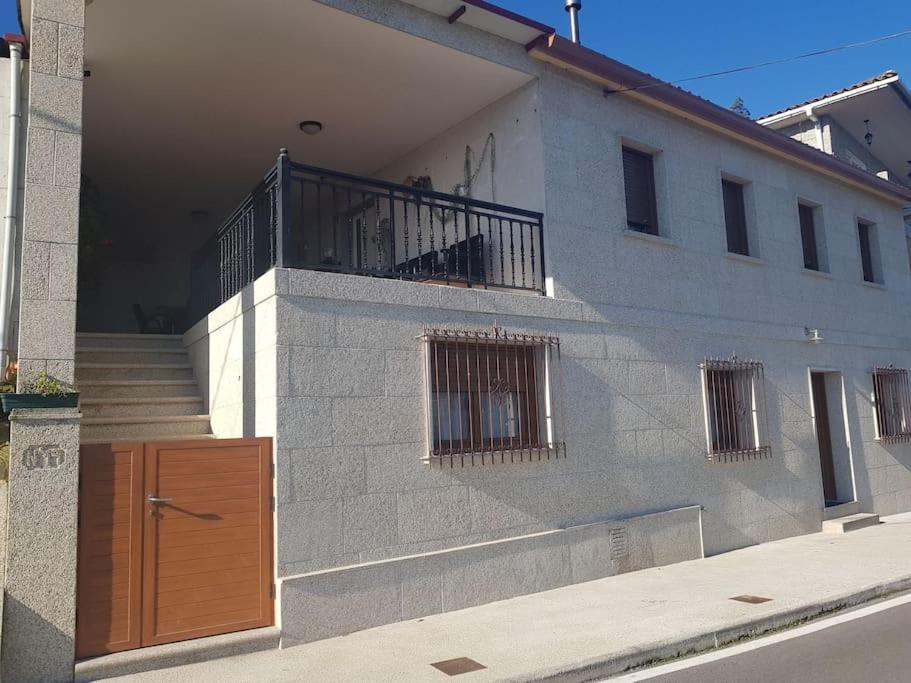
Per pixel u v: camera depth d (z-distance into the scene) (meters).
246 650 5.34
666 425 8.59
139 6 6.46
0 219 5.89
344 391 6.06
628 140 8.91
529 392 7.41
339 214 10.98
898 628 5.82
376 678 4.75
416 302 6.61
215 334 7.29
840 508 10.96
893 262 13.53
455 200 7.30
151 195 10.92
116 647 5.05
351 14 6.71
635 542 7.91
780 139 10.74
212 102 8.31
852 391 11.73
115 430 6.77
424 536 6.36
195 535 5.41
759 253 10.48
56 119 5.33
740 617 5.90
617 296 8.38
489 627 5.84
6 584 4.68
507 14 7.37
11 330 5.73
